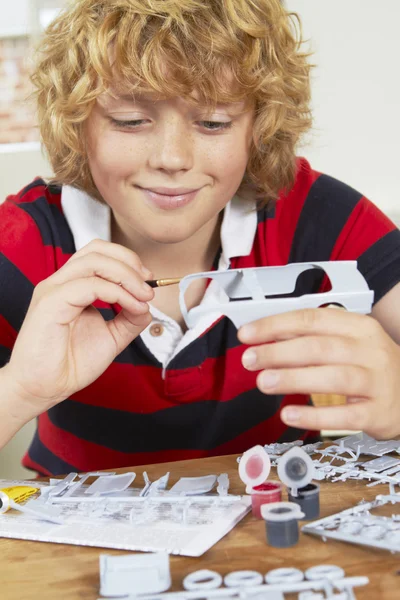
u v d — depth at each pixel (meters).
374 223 0.90
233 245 0.86
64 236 0.88
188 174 0.71
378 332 0.63
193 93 0.68
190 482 0.64
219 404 0.88
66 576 0.54
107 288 0.67
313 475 0.63
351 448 0.69
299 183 0.93
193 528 0.57
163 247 0.86
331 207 0.91
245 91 0.70
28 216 0.88
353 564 0.53
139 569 0.51
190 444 0.90
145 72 0.67
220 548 0.55
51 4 1.63
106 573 0.51
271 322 0.61
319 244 0.90
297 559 0.53
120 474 0.68
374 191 1.85
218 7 0.70
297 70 0.81
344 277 0.63
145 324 0.71
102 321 0.71
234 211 0.88
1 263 0.85
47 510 0.61
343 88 1.81
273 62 0.75
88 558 0.55
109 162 0.72
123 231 0.87
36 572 0.54
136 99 0.69
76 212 0.87
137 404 0.87
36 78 0.82
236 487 0.64
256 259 0.89
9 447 1.43
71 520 0.60
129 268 0.69
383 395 0.63
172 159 0.69
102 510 0.61
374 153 1.83
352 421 0.62
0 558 0.56
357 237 0.89
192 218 0.74
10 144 1.94
